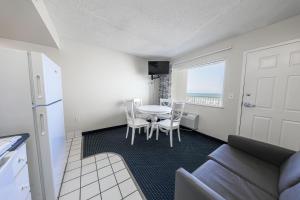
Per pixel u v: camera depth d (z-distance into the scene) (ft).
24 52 3.18
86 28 6.91
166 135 9.98
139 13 5.50
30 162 3.42
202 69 11.30
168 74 12.94
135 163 6.22
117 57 10.87
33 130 3.40
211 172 3.64
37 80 3.35
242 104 7.44
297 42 5.47
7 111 3.15
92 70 9.71
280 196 2.69
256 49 6.72
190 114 10.90
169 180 5.14
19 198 2.65
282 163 3.99
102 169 5.67
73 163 6.07
